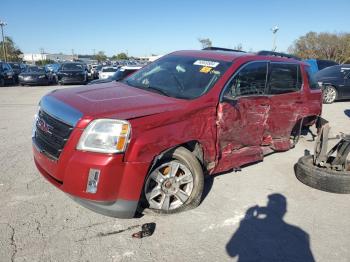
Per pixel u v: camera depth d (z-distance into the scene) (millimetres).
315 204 4152
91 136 3010
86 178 3000
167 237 3244
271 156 5906
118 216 3252
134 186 3131
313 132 7758
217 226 3496
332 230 3582
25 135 6609
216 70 4211
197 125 3609
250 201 4109
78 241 3094
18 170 4625
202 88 3949
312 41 48125
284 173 5113
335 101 13930
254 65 4527
